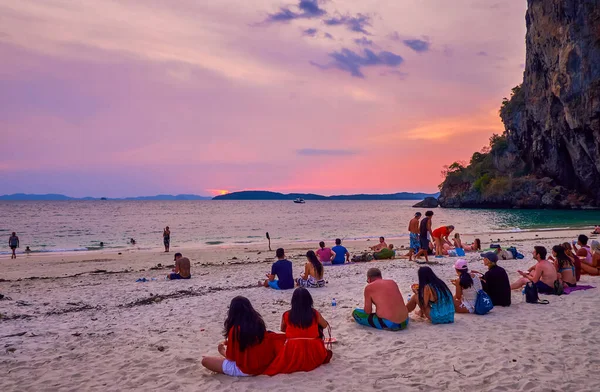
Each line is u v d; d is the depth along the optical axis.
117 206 156.12
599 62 64.81
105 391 4.69
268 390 4.56
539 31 78.19
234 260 20.98
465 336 6.33
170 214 91.56
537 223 47.78
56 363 5.61
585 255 11.59
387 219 67.94
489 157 114.19
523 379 4.74
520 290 9.66
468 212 85.31
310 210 117.94
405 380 4.79
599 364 5.14
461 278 7.68
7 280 14.83
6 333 7.09
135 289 11.73
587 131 70.00
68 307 9.45
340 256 16.23
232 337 4.97
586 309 7.77
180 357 5.75
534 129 88.81
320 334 5.40
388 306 6.70
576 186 84.31
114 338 6.72
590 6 65.38
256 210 118.62
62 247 30.22
